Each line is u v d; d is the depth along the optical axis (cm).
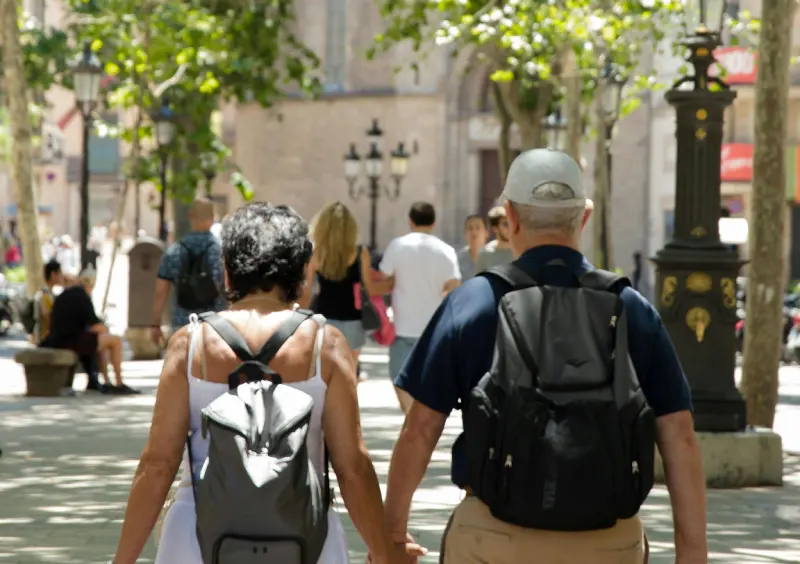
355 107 7694
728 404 1527
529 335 507
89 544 1151
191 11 4297
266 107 5394
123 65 4069
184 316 1720
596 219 4334
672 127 6862
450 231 7550
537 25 3228
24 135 3491
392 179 7638
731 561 1111
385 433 1934
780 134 1870
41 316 2598
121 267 5547
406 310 1596
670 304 1527
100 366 2556
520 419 495
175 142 5016
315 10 7762
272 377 512
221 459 484
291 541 481
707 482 1503
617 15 3512
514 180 548
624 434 497
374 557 536
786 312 4166
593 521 496
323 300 1656
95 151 11312
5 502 1370
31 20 4888
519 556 508
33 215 3494
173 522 510
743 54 6356
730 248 1527
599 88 4288
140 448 1795
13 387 2766
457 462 535
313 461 523
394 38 4200
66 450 1772
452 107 7519
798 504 1402
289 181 7888
